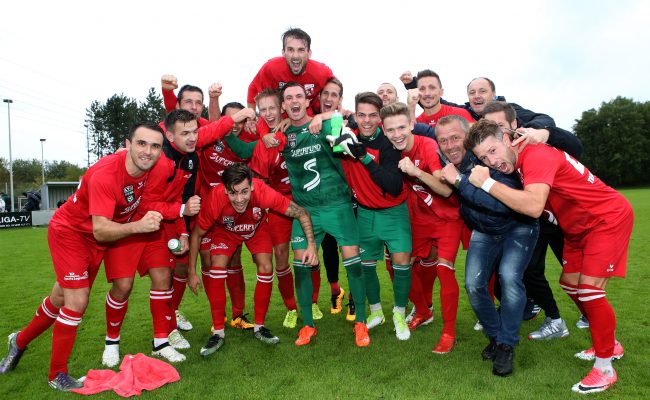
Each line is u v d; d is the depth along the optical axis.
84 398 3.20
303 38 5.02
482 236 3.74
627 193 39.62
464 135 3.77
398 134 3.96
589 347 3.95
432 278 4.73
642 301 5.20
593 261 3.25
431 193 4.12
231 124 4.39
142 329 4.89
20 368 3.81
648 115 58.09
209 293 4.25
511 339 3.48
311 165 4.28
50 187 29.86
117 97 59.81
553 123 3.84
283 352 4.03
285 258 4.61
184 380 3.46
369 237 4.39
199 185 4.97
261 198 4.02
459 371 3.49
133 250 3.82
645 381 3.18
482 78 5.19
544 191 3.14
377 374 3.46
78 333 4.78
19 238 15.19
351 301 5.16
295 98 4.19
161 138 3.51
